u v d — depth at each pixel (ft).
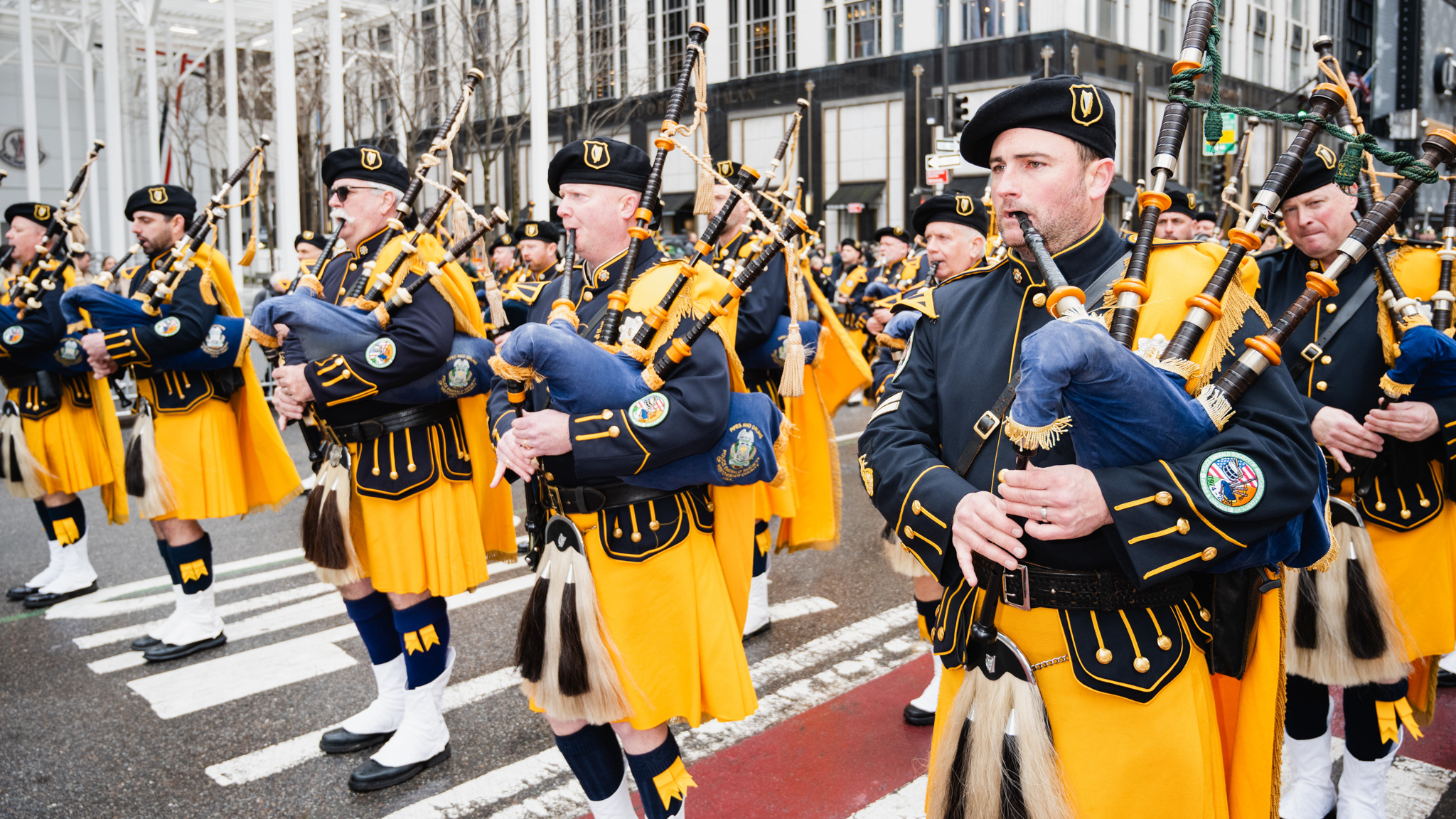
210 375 12.80
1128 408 4.40
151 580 16.21
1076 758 5.01
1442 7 103.09
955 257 11.95
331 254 10.15
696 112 7.73
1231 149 16.39
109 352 11.93
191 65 71.46
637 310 7.28
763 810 9.13
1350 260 4.92
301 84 63.87
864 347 30.27
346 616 14.48
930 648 12.98
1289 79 99.66
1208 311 4.76
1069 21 86.69
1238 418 4.81
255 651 13.19
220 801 9.45
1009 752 5.07
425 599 9.90
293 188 35.09
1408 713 8.34
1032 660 5.15
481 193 89.30
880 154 97.55
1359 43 108.58
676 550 7.11
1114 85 90.94
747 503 7.68
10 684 12.18
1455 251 8.20
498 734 10.77
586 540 7.06
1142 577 4.53
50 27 69.56
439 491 9.68
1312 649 7.93
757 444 7.22
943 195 12.15
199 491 12.61
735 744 10.46
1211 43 5.03
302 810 9.30
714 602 7.30
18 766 10.11
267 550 17.81
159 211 13.43
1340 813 8.42
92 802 9.43
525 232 18.57
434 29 63.21
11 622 14.35
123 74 64.59
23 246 15.61
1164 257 5.13
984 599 5.24
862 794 9.39
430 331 9.23
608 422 6.58
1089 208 5.22
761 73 103.14
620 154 7.59
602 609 6.99
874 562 16.85
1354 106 5.47
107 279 13.58
